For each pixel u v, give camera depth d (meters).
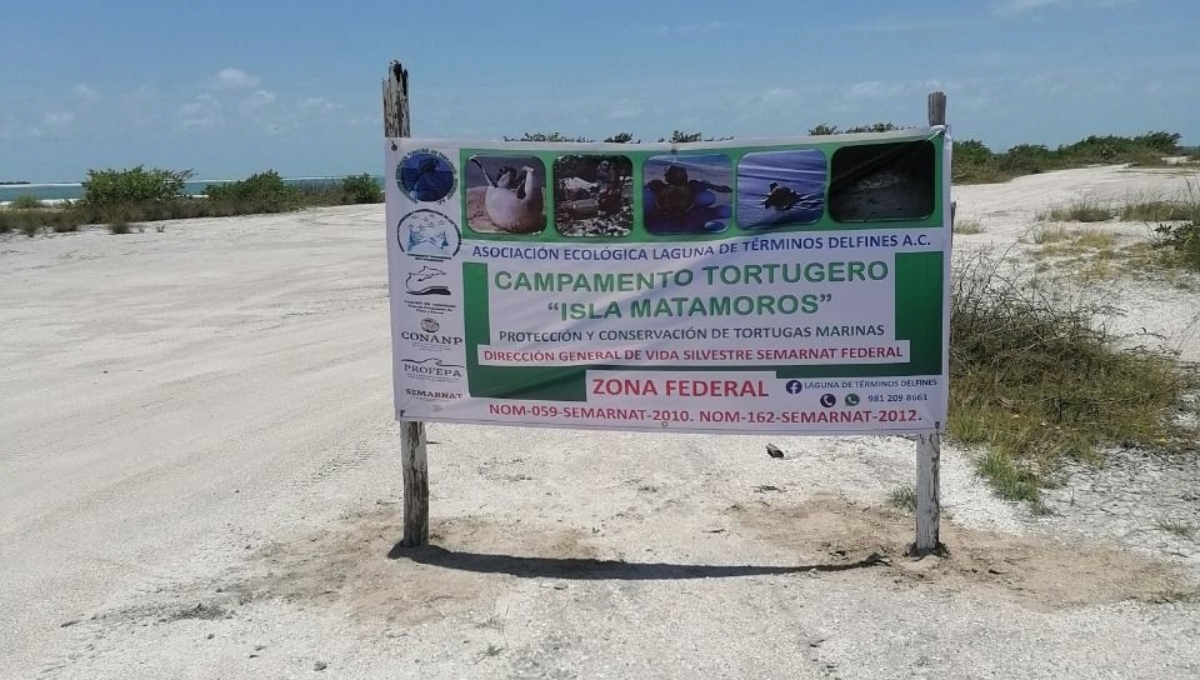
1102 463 6.10
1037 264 14.61
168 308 14.41
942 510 5.40
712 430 4.75
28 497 6.20
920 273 4.49
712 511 5.53
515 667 3.85
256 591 4.62
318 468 6.61
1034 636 3.96
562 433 7.25
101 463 6.89
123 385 9.41
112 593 4.68
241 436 7.49
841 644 3.94
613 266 4.69
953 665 3.76
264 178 40.66
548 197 4.67
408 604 4.41
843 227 4.50
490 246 4.74
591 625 4.17
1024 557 4.74
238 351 11.05
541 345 4.79
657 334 4.71
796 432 4.69
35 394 9.10
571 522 5.41
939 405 4.59
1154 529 5.05
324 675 3.83
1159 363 7.96
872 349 4.58
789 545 4.99
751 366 4.67
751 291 4.61
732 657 3.88
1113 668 3.71
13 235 26.56
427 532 5.13
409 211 4.77
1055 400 7.00
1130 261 14.38
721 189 4.57
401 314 4.89
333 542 5.21
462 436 7.21
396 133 4.73
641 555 4.92
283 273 18.30
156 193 37.59
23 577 4.91
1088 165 54.25
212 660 3.96
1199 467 5.98
